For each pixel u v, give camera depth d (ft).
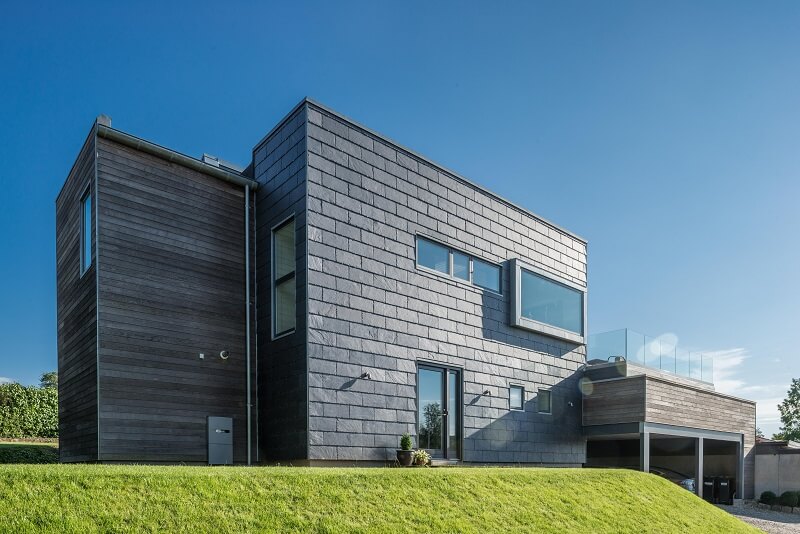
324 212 32.42
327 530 18.61
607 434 49.62
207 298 33.53
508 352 43.27
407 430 34.45
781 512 59.93
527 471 30.71
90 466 19.70
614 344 57.82
